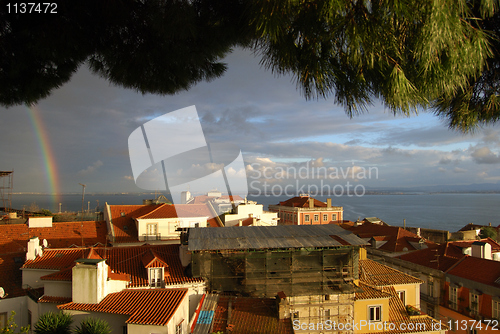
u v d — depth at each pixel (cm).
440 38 196
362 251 2169
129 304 1284
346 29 210
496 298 1884
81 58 391
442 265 2375
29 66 371
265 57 264
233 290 1464
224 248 1409
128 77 434
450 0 194
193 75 463
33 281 1598
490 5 194
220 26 369
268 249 1470
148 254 1689
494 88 278
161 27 332
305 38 233
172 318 1177
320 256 1509
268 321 1311
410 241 3111
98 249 1781
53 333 922
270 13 215
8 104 413
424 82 220
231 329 1252
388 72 222
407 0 191
